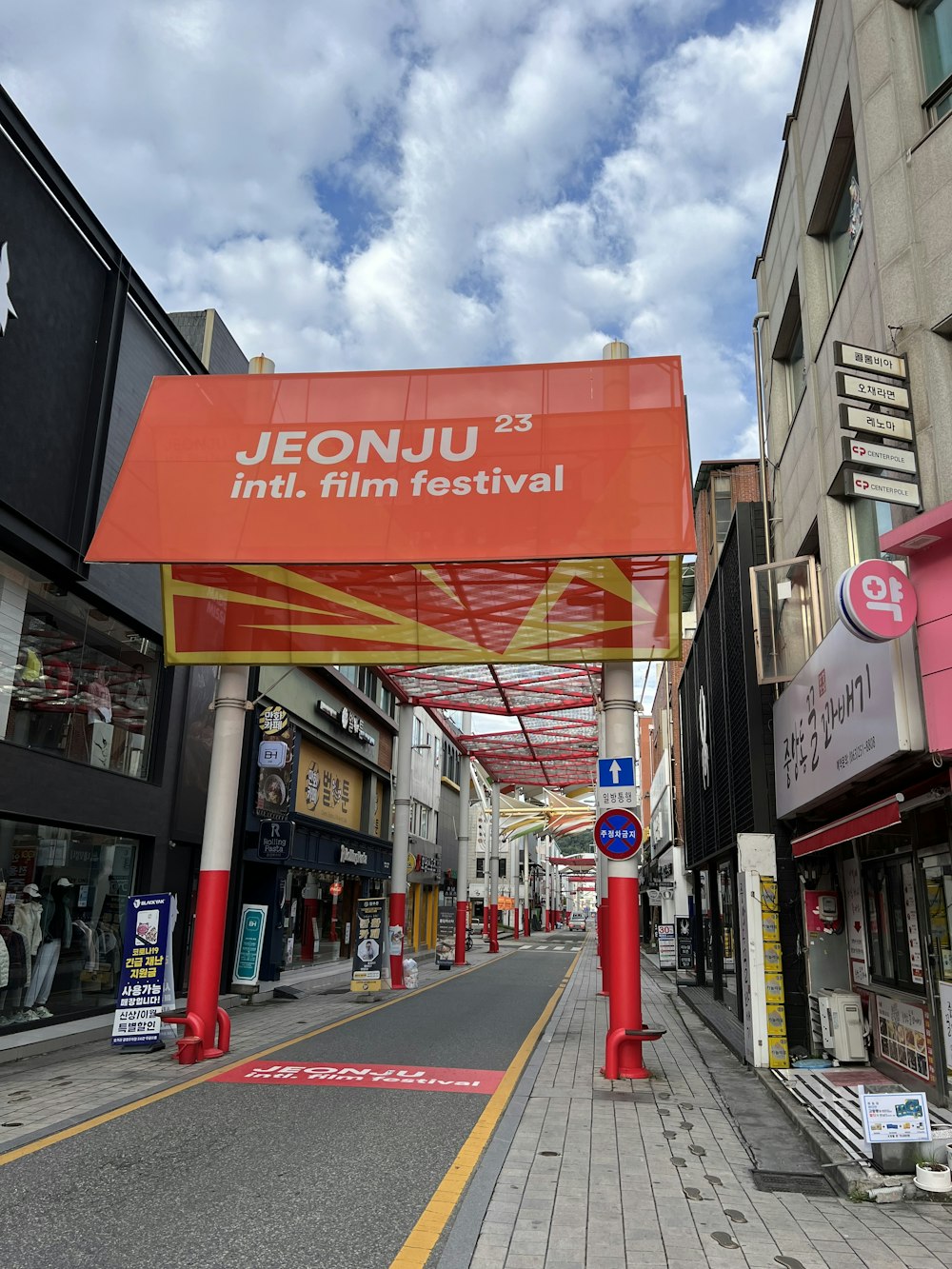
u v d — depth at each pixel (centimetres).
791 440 1198
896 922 868
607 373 1038
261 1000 1720
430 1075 936
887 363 741
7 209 1009
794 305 1210
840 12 932
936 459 714
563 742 3092
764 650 1112
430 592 1055
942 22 786
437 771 4131
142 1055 1041
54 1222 492
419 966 2880
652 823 4231
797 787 1018
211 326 1811
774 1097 812
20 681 1079
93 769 1216
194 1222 494
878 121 820
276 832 1795
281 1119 735
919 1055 793
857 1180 557
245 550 976
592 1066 995
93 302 1206
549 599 1029
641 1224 499
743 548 1297
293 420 1062
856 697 751
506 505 970
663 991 2081
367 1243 467
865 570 613
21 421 1038
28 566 1095
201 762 1553
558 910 10919
